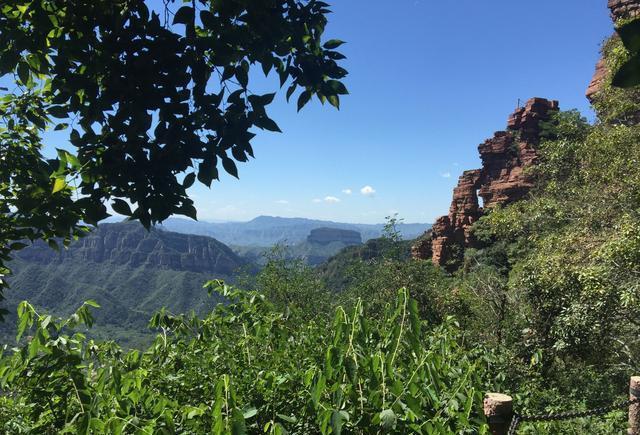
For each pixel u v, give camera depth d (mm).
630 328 10359
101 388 2621
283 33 2191
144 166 2076
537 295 10914
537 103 43719
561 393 8781
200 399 3162
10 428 2846
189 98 2150
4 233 2857
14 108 3514
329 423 2088
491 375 4789
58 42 2055
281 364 3391
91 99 2035
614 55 15578
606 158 14516
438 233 43031
